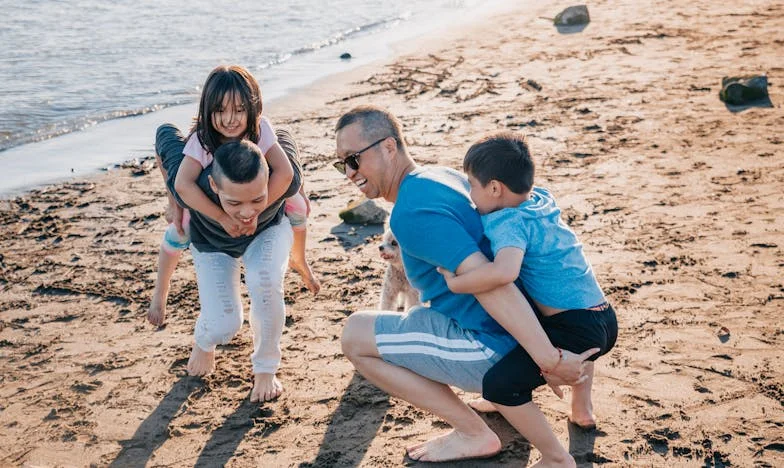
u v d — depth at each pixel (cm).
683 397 422
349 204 709
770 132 817
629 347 471
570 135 862
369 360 377
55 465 399
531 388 352
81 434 424
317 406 439
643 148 805
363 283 585
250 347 507
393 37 1544
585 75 1102
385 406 436
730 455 377
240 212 392
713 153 775
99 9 1834
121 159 912
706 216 641
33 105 1119
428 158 821
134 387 466
